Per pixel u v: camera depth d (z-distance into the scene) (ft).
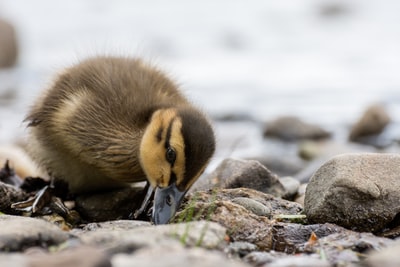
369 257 26.96
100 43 116.47
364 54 115.55
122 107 39.01
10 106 80.94
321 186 33.55
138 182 39.63
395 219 33.19
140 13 146.10
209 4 157.89
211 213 31.65
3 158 49.62
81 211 38.73
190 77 99.76
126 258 23.29
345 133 73.36
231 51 118.83
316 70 104.94
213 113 80.38
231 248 28.45
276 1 162.50
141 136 37.58
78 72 41.81
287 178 41.91
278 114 78.84
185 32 130.82
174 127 35.04
